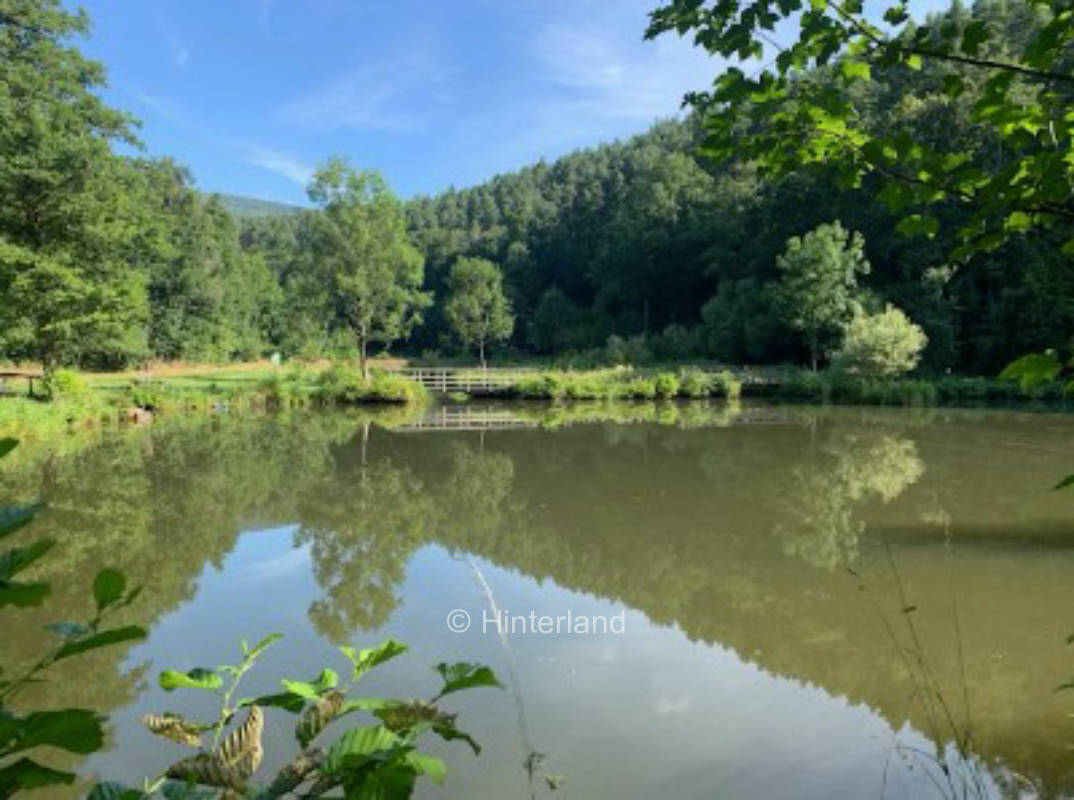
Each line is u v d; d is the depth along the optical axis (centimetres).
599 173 8231
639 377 3475
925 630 670
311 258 3609
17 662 603
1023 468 1470
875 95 3909
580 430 2223
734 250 4822
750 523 1089
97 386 3116
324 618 711
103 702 532
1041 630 665
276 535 1036
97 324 2133
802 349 3862
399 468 1581
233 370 4569
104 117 2383
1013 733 482
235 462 1616
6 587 87
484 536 1038
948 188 222
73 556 916
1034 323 3078
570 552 955
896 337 2883
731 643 648
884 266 3788
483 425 2367
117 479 1400
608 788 416
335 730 482
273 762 440
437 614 725
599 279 6006
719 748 466
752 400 3139
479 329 5684
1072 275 2931
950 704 528
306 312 3644
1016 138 216
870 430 2081
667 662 607
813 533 1022
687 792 414
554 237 7069
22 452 1683
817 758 452
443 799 405
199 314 4834
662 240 5334
